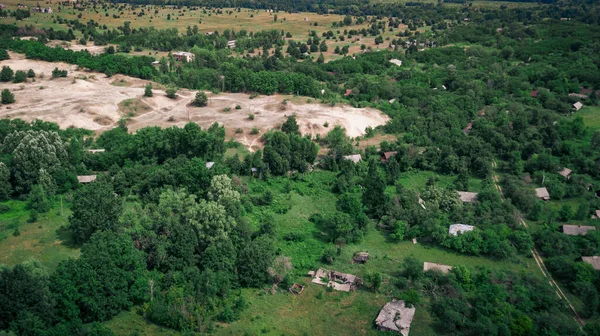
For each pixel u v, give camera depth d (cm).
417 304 7394
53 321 6450
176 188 9981
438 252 8825
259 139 12800
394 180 11312
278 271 7862
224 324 6975
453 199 9969
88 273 6738
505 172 12025
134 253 7431
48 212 9356
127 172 10344
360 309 7394
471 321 7006
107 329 6366
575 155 12419
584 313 7425
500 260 8600
